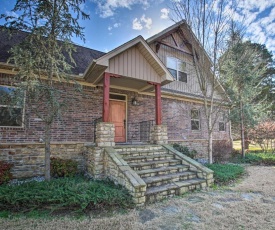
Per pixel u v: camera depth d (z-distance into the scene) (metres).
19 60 4.59
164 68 7.38
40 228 3.04
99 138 6.05
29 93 4.84
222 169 6.75
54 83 6.88
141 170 5.55
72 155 7.02
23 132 6.25
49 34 4.86
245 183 5.85
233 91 11.17
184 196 4.76
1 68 6.01
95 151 5.79
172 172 5.84
